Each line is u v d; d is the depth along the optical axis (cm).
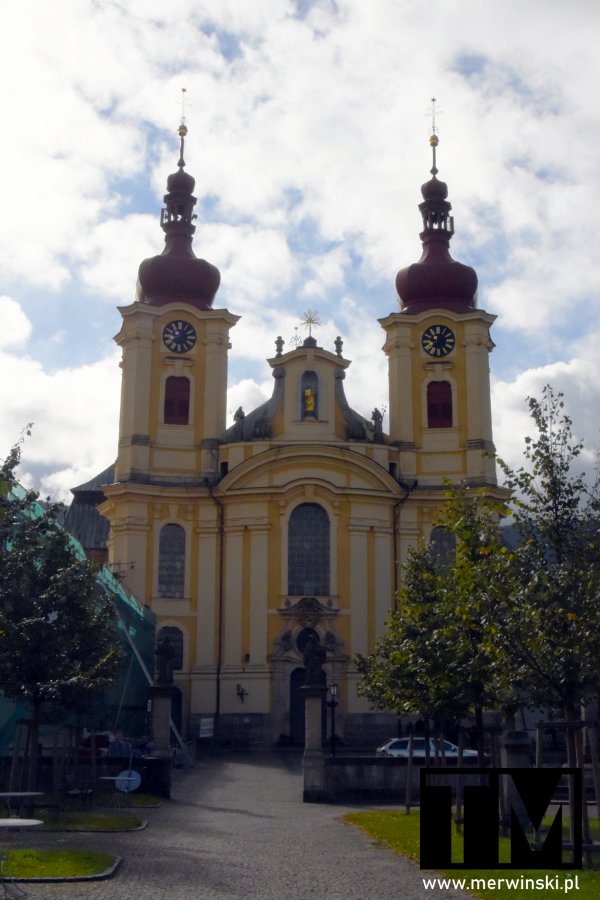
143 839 2828
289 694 7444
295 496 7725
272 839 2911
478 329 8069
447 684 3206
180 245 8550
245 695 7444
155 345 8025
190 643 7612
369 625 7594
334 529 7688
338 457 7725
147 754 4941
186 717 7494
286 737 7344
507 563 2670
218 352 8062
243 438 7981
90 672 3544
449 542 7794
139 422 7862
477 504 3375
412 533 7819
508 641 2605
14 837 2759
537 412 2756
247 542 7694
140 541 7694
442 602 3322
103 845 2655
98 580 5191
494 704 3192
